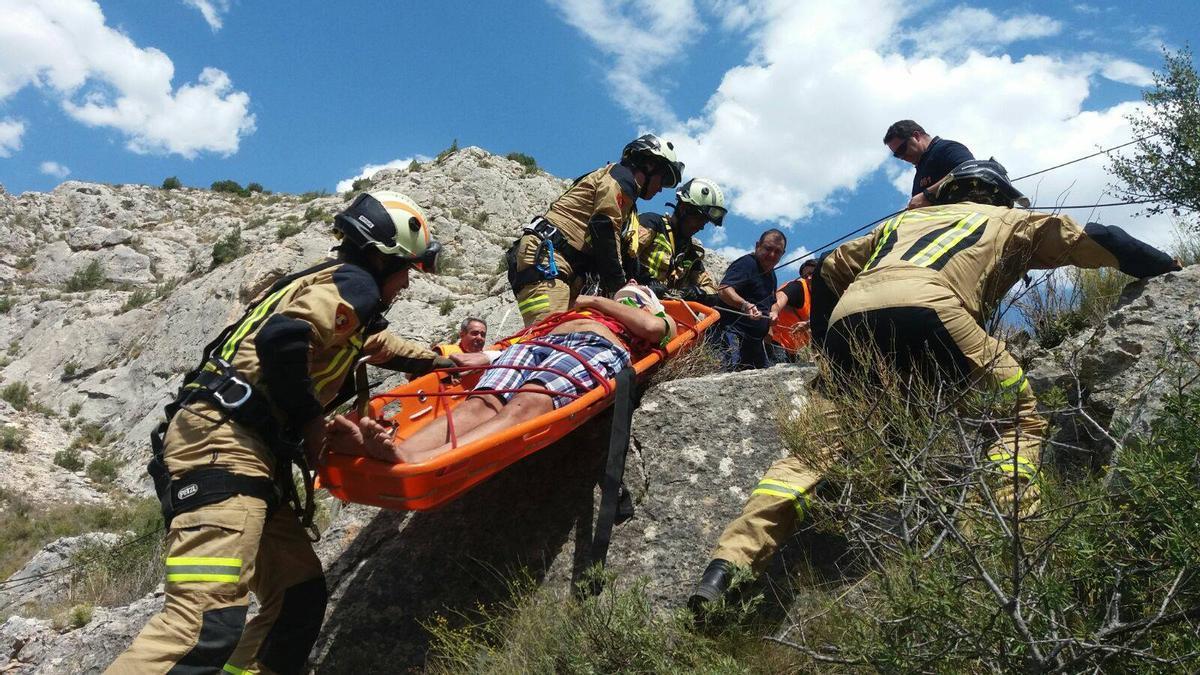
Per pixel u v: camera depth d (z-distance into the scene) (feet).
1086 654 7.61
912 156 19.70
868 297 12.18
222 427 10.61
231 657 11.77
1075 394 12.89
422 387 15.49
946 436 10.15
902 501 9.42
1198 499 7.68
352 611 13.85
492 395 13.94
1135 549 8.24
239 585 10.30
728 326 22.98
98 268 152.35
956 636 8.03
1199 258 16.31
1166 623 7.63
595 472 14.42
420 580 13.96
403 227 11.93
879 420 10.66
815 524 11.23
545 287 19.74
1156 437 8.74
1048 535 8.54
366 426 11.18
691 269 23.41
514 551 13.85
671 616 11.56
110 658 16.56
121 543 33.83
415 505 11.53
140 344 119.24
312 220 120.06
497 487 14.83
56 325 131.64
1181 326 12.05
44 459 98.17
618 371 14.43
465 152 150.82
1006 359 11.55
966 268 12.29
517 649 11.91
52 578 35.65
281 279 11.55
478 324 23.18
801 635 10.55
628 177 19.39
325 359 11.43
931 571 8.17
